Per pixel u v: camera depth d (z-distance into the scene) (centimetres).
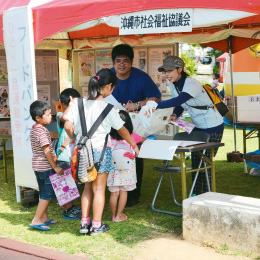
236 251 382
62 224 481
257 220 368
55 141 528
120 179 477
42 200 459
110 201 487
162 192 633
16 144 561
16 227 471
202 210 402
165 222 478
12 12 537
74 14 497
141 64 834
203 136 500
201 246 402
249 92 1232
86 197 447
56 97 948
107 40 878
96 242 416
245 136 759
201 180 543
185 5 426
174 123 508
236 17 409
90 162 408
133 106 550
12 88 554
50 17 513
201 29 764
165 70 505
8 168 833
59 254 387
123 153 473
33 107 450
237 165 848
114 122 423
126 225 469
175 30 436
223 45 846
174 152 436
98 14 480
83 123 419
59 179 461
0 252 402
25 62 532
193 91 490
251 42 798
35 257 387
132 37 840
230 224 385
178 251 390
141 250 394
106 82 423
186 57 2312
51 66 938
